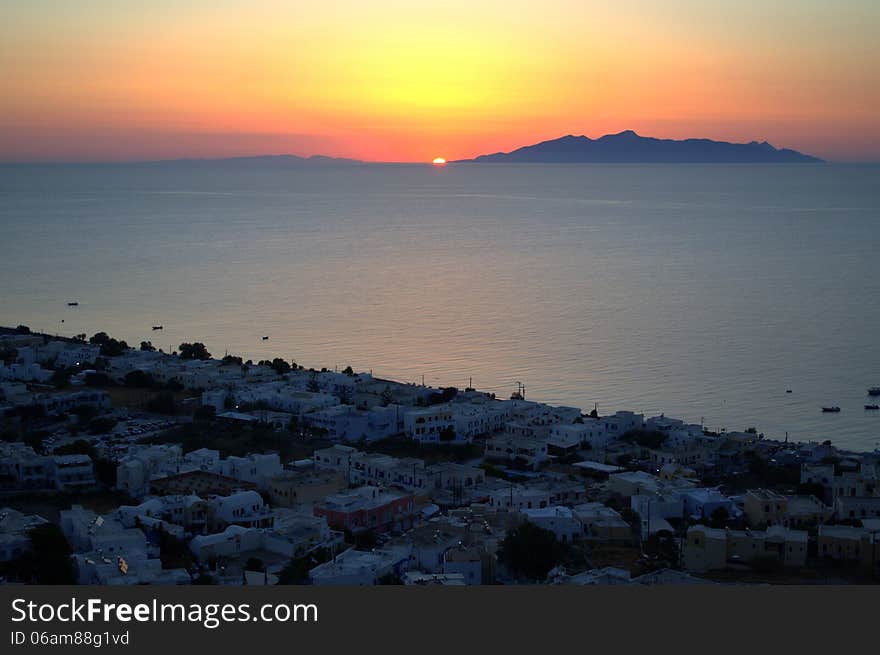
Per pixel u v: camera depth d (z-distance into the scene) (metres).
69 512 176.75
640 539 178.12
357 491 194.00
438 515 192.38
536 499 197.88
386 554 159.25
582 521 181.25
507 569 159.25
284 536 167.12
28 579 149.62
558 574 152.12
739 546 166.00
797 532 171.25
